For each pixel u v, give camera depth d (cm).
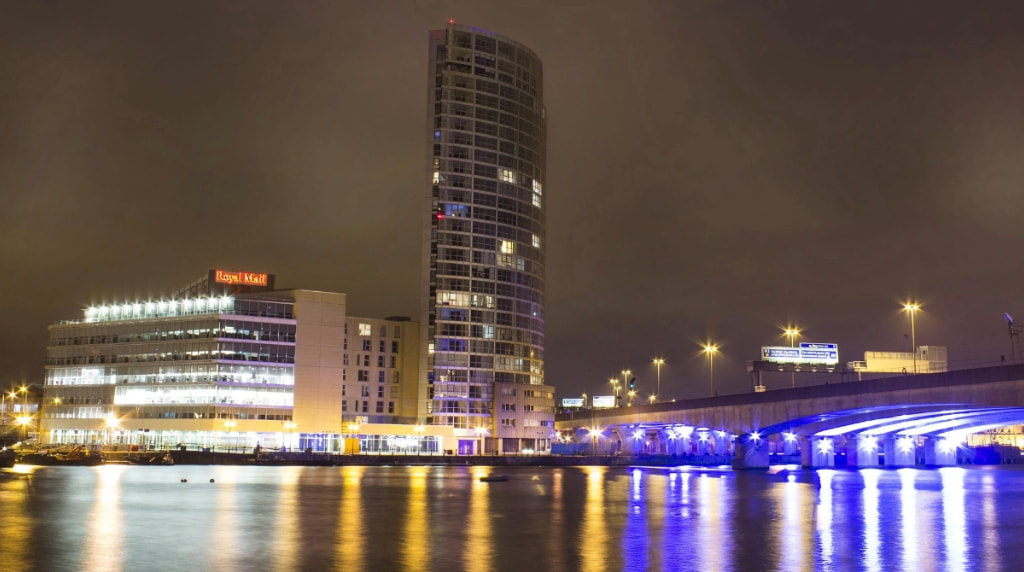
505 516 6662
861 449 17950
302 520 6191
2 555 4409
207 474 13312
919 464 19488
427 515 6681
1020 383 10338
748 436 16438
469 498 8575
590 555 4600
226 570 4044
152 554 4491
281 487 10044
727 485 11275
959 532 5697
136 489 9294
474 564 4284
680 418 18388
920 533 5634
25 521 5897
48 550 4581
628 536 5406
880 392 12450
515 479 12825
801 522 6297
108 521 5959
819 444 17200
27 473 12794
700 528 5875
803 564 4353
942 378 11369
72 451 17212
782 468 17775
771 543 5109
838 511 7225
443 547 4856
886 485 11269
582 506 7656
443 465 19475
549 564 4303
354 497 8544
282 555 4506
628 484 11475
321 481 11531
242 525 5822
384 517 6481
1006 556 4644
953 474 14738
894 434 18050
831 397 13462
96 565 4138
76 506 7062
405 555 4547
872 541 5222
